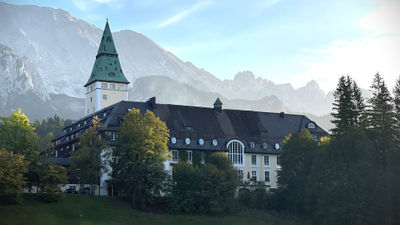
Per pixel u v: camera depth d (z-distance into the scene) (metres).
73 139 128.50
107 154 105.50
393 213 93.75
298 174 111.94
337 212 95.69
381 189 95.75
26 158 100.38
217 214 104.56
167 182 106.88
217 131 130.75
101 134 114.88
